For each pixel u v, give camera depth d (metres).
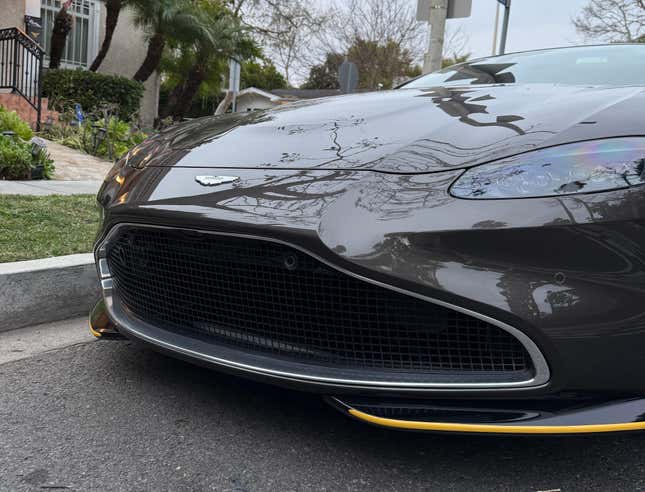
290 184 1.72
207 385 2.16
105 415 1.93
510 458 1.73
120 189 2.09
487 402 1.56
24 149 6.12
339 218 1.57
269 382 1.71
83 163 7.91
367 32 26.31
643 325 1.49
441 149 1.71
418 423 1.52
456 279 1.49
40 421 1.89
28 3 12.37
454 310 1.50
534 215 1.48
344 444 1.78
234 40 15.86
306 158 1.83
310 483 1.59
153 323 2.04
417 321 1.58
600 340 1.47
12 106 9.66
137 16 14.02
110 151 8.67
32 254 3.06
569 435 1.48
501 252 1.49
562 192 1.50
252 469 1.65
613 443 1.82
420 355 1.60
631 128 1.58
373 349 1.64
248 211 1.67
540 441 1.82
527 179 1.53
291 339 1.74
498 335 1.54
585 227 1.47
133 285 2.12
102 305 2.36
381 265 1.51
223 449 1.75
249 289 1.77
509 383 1.51
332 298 1.65
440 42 6.23
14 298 2.69
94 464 1.66
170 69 17.33
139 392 2.10
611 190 1.49
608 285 1.48
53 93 11.99
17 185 5.53
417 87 2.84
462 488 1.58
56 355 2.42
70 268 2.88
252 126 2.24
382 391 1.58
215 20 17.36
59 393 2.08
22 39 9.72
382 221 1.55
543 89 2.15
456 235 1.50
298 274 1.68
